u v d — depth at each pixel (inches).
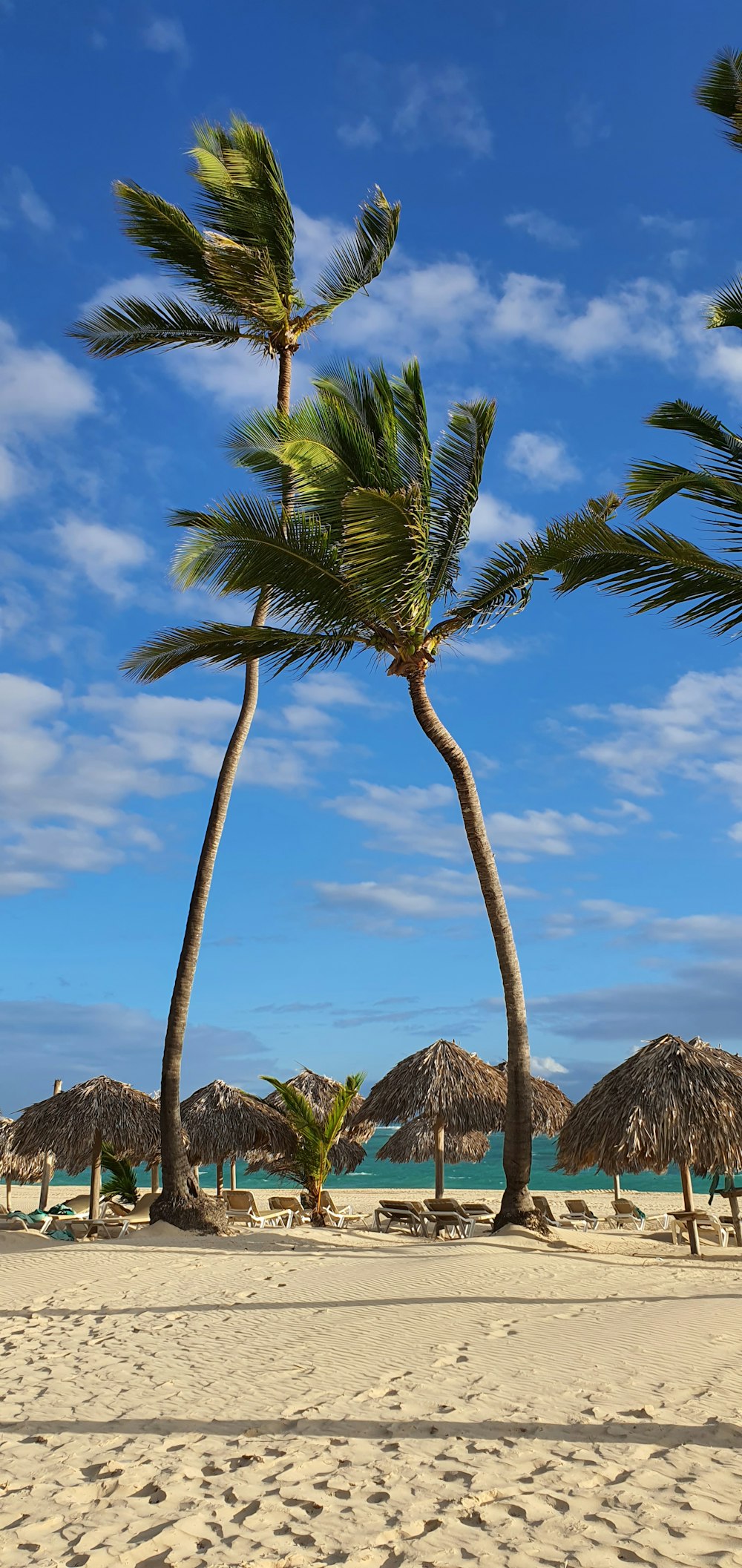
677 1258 556.1
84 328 742.5
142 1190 1024.2
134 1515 201.2
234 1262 539.8
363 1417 259.1
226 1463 229.5
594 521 457.7
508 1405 262.2
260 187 741.3
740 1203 983.0
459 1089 751.1
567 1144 618.8
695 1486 199.3
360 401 657.0
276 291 737.6
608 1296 415.2
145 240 729.6
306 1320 393.1
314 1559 176.7
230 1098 787.4
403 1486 209.0
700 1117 576.7
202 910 681.0
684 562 450.0
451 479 653.3
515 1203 601.0
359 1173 2925.7
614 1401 259.8
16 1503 210.1
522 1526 185.9
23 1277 518.9
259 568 597.9
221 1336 372.5
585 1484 203.8
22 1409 283.0
